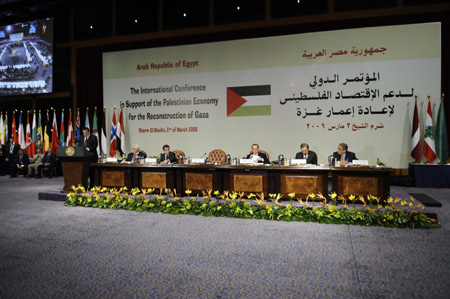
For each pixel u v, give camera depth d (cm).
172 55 860
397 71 714
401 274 246
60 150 559
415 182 661
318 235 347
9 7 971
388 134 720
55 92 994
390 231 359
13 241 338
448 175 646
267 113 792
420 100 703
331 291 219
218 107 826
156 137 872
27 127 984
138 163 565
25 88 995
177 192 527
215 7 833
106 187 561
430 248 303
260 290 222
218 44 826
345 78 743
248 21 814
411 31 708
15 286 233
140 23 894
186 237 345
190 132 846
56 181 848
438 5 705
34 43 984
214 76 829
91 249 311
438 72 694
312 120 764
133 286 230
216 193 465
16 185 772
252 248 308
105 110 914
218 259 281
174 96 858
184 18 856
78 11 954
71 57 970
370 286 226
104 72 916
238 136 812
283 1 789
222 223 400
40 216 448
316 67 761
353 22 741
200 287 227
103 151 895
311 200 464
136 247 315
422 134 700
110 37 923
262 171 484
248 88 805
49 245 324
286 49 780
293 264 267
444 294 213
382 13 734
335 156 578
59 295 218
